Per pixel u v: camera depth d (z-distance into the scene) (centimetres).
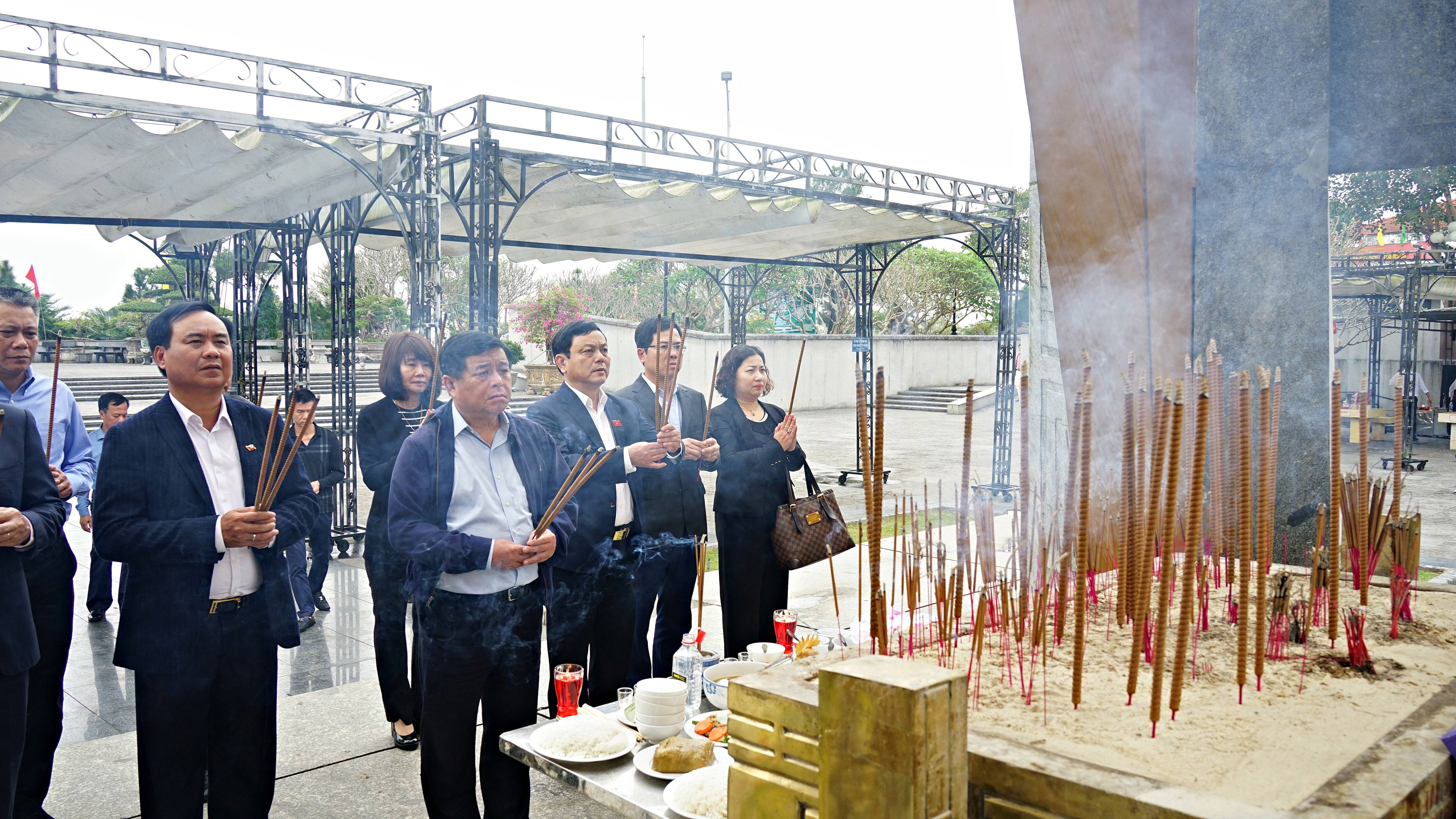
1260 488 113
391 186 619
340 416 749
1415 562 166
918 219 889
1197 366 154
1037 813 87
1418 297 1313
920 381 2058
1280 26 208
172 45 495
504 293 2142
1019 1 165
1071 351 168
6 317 295
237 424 234
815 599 495
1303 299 208
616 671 298
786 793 97
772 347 1955
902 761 81
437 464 232
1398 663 124
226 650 221
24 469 224
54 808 277
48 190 647
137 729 219
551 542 227
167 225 780
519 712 238
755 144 748
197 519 212
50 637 254
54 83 462
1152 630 137
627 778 177
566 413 304
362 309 2527
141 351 2286
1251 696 111
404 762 313
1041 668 123
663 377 338
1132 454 126
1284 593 133
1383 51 215
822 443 1323
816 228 927
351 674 409
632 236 919
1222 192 216
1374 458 1038
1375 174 592
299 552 484
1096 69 169
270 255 1000
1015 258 922
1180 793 81
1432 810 87
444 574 229
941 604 135
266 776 232
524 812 243
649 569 323
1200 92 217
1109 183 172
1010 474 881
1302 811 78
